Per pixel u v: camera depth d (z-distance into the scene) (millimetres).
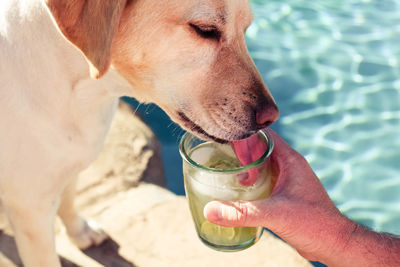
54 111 693
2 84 672
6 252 893
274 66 1933
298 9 2250
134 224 959
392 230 1322
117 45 641
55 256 768
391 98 1777
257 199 589
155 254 897
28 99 679
